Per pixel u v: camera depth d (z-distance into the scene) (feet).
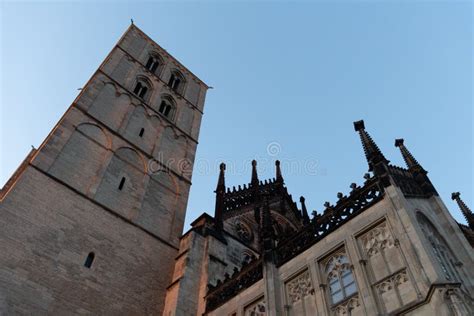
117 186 123.65
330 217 78.28
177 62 210.18
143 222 121.29
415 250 57.16
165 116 170.91
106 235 107.55
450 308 47.21
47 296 85.56
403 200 65.36
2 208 90.89
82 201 109.29
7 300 79.25
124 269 104.37
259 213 139.74
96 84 148.77
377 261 63.77
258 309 80.79
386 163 74.74
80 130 127.03
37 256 89.56
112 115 143.64
